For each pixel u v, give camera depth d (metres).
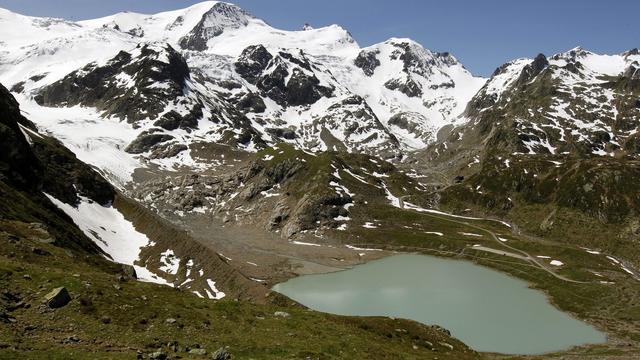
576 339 134.88
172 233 166.50
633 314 155.75
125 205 193.00
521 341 131.62
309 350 53.66
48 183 159.25
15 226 82.12
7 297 47.31
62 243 95.81
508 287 188.25
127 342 45.25
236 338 53.44
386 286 186.75
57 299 48.78
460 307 161.38
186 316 56.19
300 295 172.62
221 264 144.88
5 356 34.81
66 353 38.34
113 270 95.06
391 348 66.88
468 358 76.38
